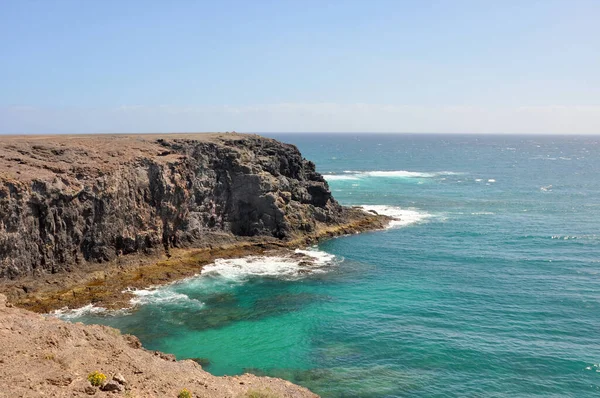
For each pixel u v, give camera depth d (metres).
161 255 55.31
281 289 49.62
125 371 22.53
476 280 52.75
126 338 30.27
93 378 20.36
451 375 32.91
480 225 79.88
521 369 33.72
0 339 22.14
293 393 27.75
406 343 37.56
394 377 32.53
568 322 41.47
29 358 21.08
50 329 24.50
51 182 45.66
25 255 43.16
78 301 43.28
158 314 42.34
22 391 18.08
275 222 66.19
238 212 66.38
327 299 47.06
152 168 56.28
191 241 59.94
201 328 39.94
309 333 39.41
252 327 40.41
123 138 66.19
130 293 46.50
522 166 187.00
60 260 46.22
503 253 63.47
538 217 86.81
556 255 62.53
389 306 45.28
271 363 34.28
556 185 129.25
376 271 55.91
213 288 49.34
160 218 56.22
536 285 50.97
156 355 29.20
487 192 115.94
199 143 66.25
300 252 62.94
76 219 47.56
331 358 35.19
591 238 71.00
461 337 38.62
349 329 40.19
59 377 19.83
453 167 181.00
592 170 171.12
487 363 34.50
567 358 35.16
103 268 49.00
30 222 43.62
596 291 49.00
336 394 30.27
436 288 50.28
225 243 62.25
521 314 43.28
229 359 34.78
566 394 30.81
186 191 59.34
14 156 48.59
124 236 52.09
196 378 24.97
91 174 49.91
